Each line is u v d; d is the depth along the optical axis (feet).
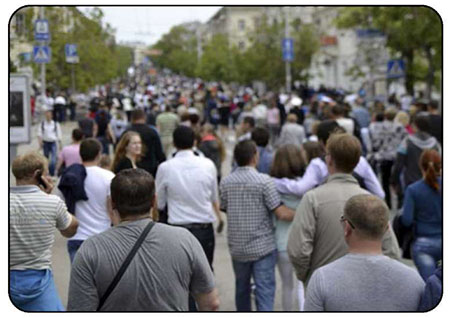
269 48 158.51
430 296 12.51
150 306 13.15
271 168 22.72
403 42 80.59
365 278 12.56
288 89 110.32
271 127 82.48
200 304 13.96
